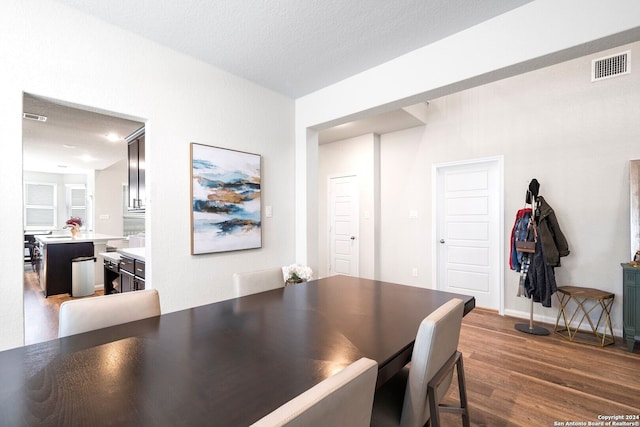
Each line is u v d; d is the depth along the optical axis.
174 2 1.88
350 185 5.25
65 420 0.68
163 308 2.40
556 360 2.54
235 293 1.94
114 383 0.84
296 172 3.46
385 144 4.89
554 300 3.37
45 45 1.84
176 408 0.73
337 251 5.46
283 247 3.34
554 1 1.81
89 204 7.18
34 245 6.27
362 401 0.71
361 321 1.38
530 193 3.38
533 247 3.19
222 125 2.77
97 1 1.88
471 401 1.98
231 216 2.82
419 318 1.42
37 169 6.95
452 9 1.95
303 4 1.90
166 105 2.40
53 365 0.95
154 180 2.34
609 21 1.64
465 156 4.05
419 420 1.06
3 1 1.71
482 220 4.00
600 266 3.11
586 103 3.20
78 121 3.31
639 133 2.93
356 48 2.41
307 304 1.65
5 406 0.73
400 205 4.72
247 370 0.92
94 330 1.25
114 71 2.12
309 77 2.92
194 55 2.52
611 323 3.02
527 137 3.56
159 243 2.37
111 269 3.74
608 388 2.12
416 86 2.43
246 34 2.23
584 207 3.20
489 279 3.94
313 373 0.91
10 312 1.73
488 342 2.91
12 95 1.73
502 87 3.75
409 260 4.62
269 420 0.52
